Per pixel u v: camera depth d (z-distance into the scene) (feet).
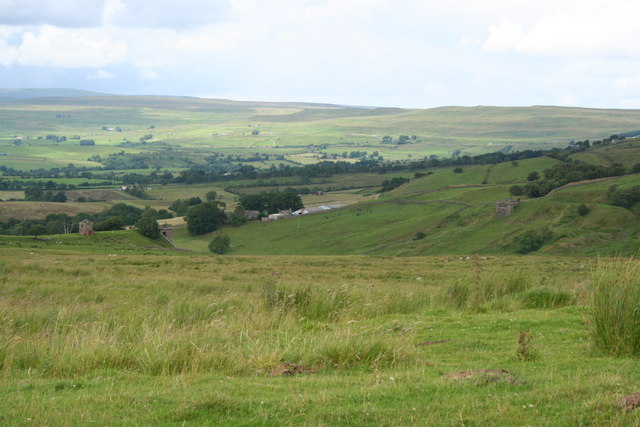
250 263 197.36
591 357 34.86
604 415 22.76
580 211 457.68
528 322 48.11
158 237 437.17
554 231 440.04
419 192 635.25
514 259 234.79
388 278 138.31
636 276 36.37
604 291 36.45
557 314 52.54
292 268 168.86
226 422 23.75
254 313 52.13
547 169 630.33
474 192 588.91
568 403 24.59
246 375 32.53
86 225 414.62
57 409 25.27
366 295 61.62
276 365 33.65
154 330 41.86
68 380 31.01
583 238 420.77
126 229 441.27
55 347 36.99
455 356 37.29
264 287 66.44
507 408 24.25
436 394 26.66
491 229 477.36
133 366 34.22
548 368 31.78
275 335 44.39
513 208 499.51
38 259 179.32
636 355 34.40
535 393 26.13
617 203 463.83
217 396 26.14
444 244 462.19
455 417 23.47
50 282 96.58
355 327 48.16
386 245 485.56
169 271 144.15
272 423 23.54
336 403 25.89
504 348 39.34
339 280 129.29
